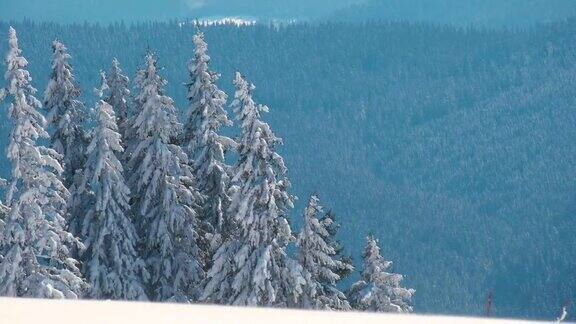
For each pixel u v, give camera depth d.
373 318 10.34
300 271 86.94
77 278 77.75
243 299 84.56
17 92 75.69
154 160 90.00
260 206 85.00
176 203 90.31
